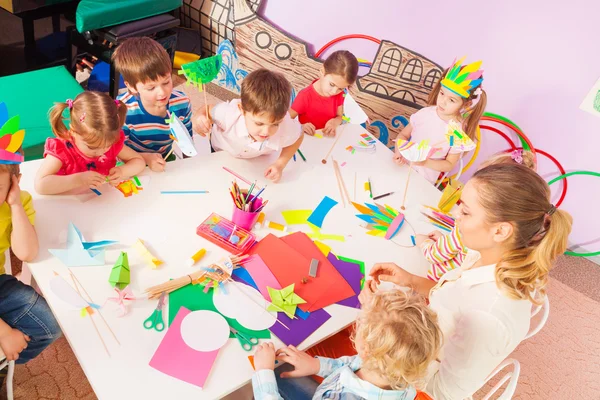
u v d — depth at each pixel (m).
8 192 1.31
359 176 1.91
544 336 2.44
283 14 3.20
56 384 1.84
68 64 3.15
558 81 2.49
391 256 1.62
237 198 1.53
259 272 1.45
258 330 1.31
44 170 1.55
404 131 2.37
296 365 1.25
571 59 2.41
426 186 1.95
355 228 1.68
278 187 1.76
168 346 1.22
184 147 1.51
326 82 2.22
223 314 1.32
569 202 2.77
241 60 3.43
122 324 1.25
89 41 2.79
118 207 1.54
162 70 1.84
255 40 3.31
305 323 1.35
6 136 1.24
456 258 1.57
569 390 2.24
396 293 1.18
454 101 2.14
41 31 3.27
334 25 3.04
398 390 1.16
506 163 1.31
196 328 1.27
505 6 2.47
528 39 2.48
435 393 1.38
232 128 1.81
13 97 2.29
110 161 1.70
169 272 1.39
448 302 1.38
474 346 1.26
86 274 1.34
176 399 1.13
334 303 1.42
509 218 1.23
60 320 1.23
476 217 1.29
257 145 1.74
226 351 1.24
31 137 2.14
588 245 2.83
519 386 2.21
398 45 2.85
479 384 1.35
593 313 2.61
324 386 1.21
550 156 2.68
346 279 1.50
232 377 1.19
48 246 1.38
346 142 2.06
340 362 1.31
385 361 1.09
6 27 3.32
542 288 1.36
